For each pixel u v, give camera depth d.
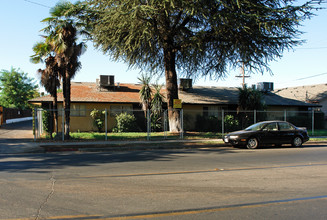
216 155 12.56
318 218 4.61
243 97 26.03
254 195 5.92
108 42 19.03
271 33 18.58
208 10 16.98
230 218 4.59
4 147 14.70
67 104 17.84
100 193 6.02
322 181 7.22
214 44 20.69
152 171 8.56
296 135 16.19
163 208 5.06
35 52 18.52
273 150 14.71
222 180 7.31
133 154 12.98
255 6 17.31
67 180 7.28
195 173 8.25
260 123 16.16
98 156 12.20
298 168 9.14
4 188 6.41
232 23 17.42
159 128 25.55
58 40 16.75
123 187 6.55
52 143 16.20
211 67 22.34
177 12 19.78
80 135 20.08
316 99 43.06
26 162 10.41
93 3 18.81
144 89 23.70
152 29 17.88
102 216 4.64
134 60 21.59
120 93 27.42
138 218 4.57
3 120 33.25
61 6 17.30
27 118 51.28
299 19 17.86
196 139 19.31
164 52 21.95
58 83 19.08
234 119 26.64
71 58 17.41
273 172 8.43
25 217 4.57
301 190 6.32
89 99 24.38
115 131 23.86
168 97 22.34
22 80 50.56
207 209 5.02
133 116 24.38
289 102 32.25
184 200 5.55
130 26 17.22
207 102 27.55
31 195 5.84
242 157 11.86
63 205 5.20
